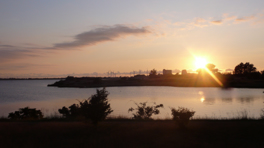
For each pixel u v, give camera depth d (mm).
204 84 120562
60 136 10016
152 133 10328
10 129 11336
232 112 29672
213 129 10969
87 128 11531
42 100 55844
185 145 8562
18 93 83250
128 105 39938
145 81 158125
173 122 13352
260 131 10492
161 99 52812
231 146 8508
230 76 139625
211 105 39812
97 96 12023
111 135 10023
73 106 18797
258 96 57562
